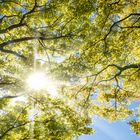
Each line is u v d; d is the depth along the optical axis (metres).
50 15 18.25
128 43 21.27
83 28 18.44
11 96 16.12
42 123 16.98
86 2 17.66
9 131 16.52
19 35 19.11
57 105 17.91
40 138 16.84
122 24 21.81
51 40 18.95
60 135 16.98
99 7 18.72
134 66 19.34
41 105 17.64
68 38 18.42
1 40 18.62
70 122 17.69
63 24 18.47
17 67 16.66
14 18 18.36
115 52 20.28
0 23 17.20
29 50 19.67
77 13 17.72
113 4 19.22
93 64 19.80
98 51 19.95
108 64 21.47
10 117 16.70
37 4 17.92
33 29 17.89
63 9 18.20
